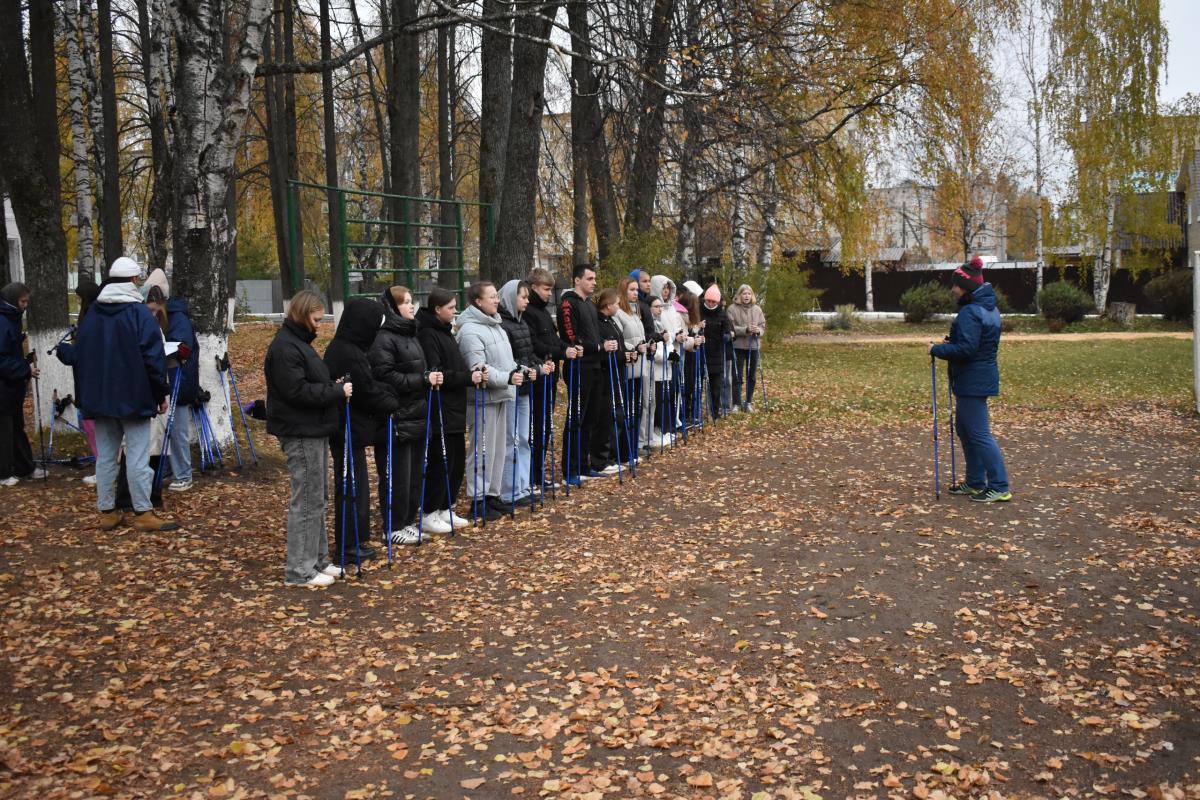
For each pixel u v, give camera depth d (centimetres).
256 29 987
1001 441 1234
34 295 1147
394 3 1969
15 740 450
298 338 656
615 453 1105
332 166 2391
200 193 1005
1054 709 484
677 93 1224
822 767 432
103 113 2097
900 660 546
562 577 694
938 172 2509
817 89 2058
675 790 414
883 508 879
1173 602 624
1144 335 3092
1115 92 3381
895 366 2281
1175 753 438
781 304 2723
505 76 1706
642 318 1170
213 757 440
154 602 631
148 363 756
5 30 1091
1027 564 709
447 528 814
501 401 857
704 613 622
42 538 753
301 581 671
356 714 486
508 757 443
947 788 411
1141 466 1049
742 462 1113
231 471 987
